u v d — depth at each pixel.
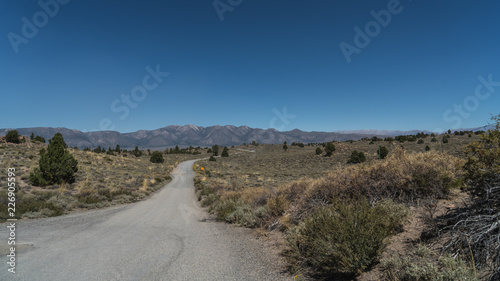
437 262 3.25
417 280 3.02
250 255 5.52
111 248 6.30
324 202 6.93
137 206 16.83
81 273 4.57
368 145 80.25
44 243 6.82
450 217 4.34
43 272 4.62
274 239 6.65
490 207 3.60
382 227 4.21
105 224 9.98
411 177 6.00
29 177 20.20
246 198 12.56
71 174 22.45
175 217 11.91
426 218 4.49
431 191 5.95
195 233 8.15
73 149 52.88
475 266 2.92
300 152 92.62
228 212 10.72
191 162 86.69
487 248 2.91
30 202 13.54
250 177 43.28
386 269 3.62
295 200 8.45
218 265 4.95
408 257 3.48
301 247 5.09
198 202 19.55
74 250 6.11
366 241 3.78
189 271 4.65
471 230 3.31
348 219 4.04
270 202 8.67
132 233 8.19
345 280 3.78
